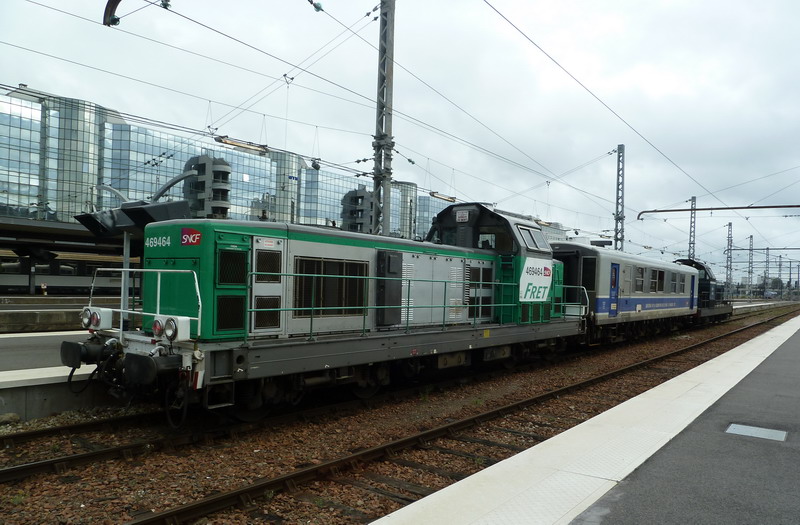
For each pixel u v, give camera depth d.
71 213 46.41
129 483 4.94
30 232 25.45
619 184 27.25
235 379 6.23
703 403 8.16
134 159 48.31
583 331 14.00
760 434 6.46
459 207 11.70
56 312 14.91
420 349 8.84
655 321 20.67
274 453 5.98
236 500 4.54
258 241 7.04
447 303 10.23
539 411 8.32
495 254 11.45
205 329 6.43
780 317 36.50
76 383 7.37
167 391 6.18
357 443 6.48
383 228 12.76
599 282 15.09
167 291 6.87
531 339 11.60
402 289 9.20
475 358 10.78
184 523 4.17
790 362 13.01
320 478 5.18
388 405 8.51
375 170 12.89
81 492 4.72
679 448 5.84
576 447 5.83
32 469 5.07
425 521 3.92
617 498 4.41
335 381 7.79
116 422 6.72
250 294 6.95
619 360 14.32
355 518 4.37
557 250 15.80
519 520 3.95
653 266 19.06
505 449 6.41
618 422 6.96
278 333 7.27
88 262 37.56
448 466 5.78
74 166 46.41
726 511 4.18
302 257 7.64
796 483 4.83
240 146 12.88
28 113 44.59
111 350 6.72
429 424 7.44
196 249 6.55
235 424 6.91
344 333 8.21
